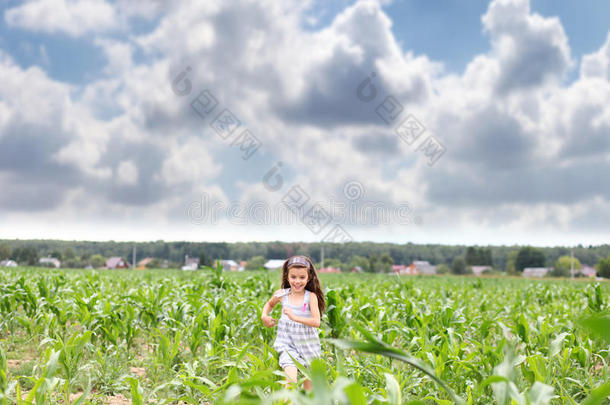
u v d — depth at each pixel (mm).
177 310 7922
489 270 102562
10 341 7652
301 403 1967
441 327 7441
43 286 9992
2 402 3547
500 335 8062
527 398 2385
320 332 6457
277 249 80250
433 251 111250
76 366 5348
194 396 4887
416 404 2314
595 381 5492
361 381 5098
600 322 1035
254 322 7539
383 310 7574
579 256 107125
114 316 7074
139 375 6000
